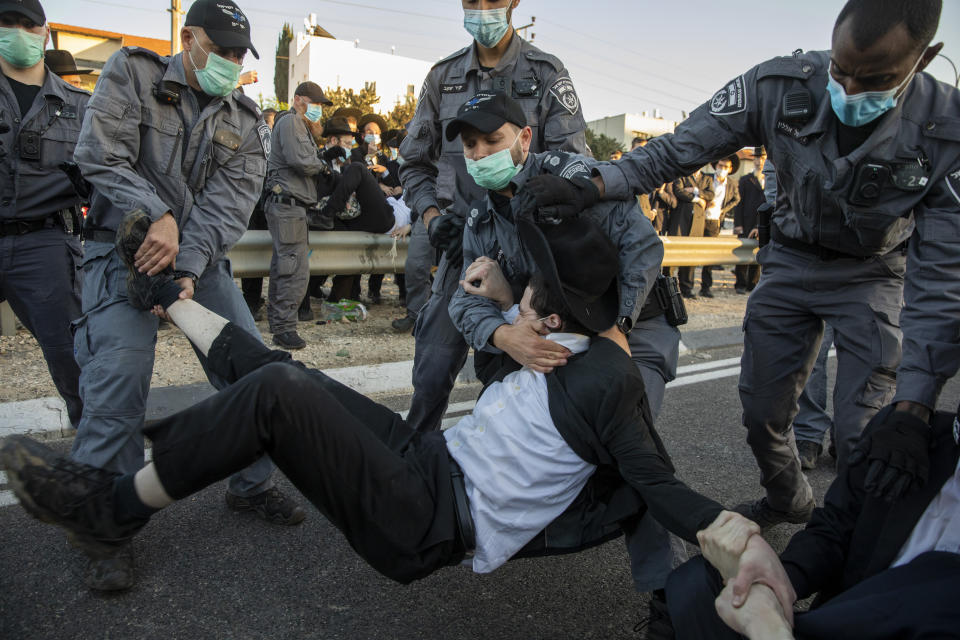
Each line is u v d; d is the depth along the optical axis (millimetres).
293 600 2350
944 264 1883
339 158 6789
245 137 2693
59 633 2104
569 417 1783
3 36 2801
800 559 1628
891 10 1670
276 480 3277
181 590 2361
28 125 2885
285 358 2023
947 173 1930
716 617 1510
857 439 2508
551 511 1844
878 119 1951
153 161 2502
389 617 2299
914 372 1788
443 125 2963
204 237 2588
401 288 7047
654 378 2322
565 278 1918
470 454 1856
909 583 1404
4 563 2447
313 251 6000
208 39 2434
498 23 2689
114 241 2453
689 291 9000
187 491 1686
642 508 1957
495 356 2213
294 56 54000
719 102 2254
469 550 1826
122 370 2404
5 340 5000
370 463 1684
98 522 1707
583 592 2521
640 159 2234
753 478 3590
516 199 2316
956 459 1534
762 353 2654
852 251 2377
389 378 4695
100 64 28547
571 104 2828
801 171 2186
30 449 1692
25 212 2916
